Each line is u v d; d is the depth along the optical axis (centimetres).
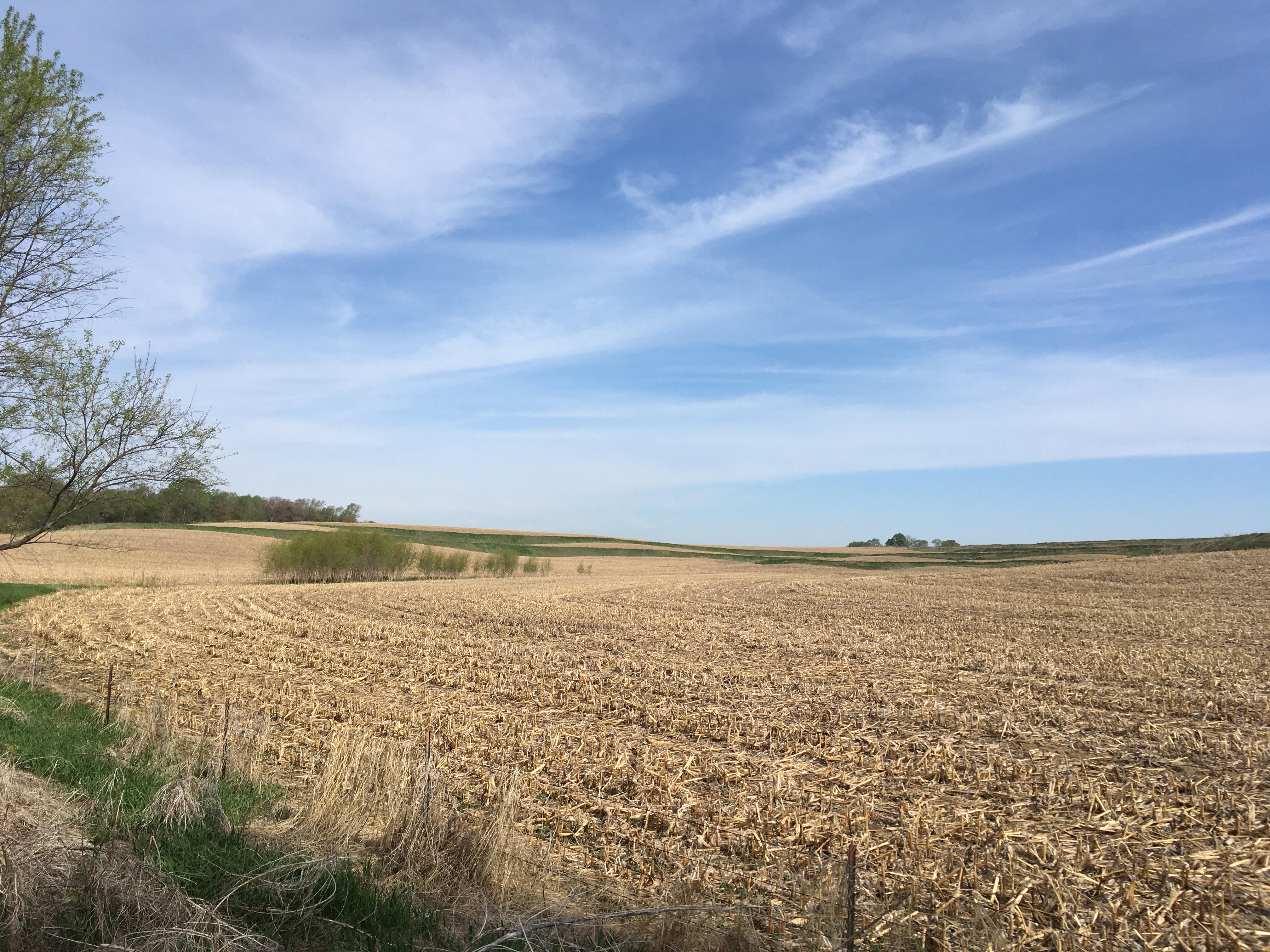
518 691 1623
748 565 9194
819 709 1439
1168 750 1141
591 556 10162
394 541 6153
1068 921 629
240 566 6269
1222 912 628
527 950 559
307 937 572
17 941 492
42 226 1380
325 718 1391
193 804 759
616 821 891
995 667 1908
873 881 719
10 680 1619
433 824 759
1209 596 3709
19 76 1353
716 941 588
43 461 1435
